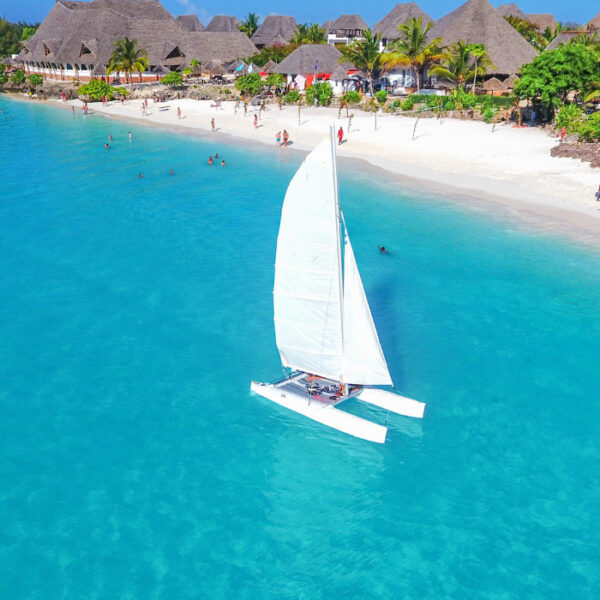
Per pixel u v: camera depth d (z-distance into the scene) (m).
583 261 36.88
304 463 21.31
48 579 16.80
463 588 16.62
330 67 101.06
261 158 64.94
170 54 127.25
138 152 69.38
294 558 17.58
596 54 65.00
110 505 19.36
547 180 50.88
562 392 24.95
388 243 40.09
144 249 40.19
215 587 16.62
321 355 22.98
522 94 66.94
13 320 30.75
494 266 36.50
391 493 20.00
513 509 19.28
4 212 47.69
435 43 85.00
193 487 20.19
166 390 25.30
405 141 65.94
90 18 128.88
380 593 16.48
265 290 34.28
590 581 16.81
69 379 25.98
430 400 24.50
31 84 129.00
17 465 20.95
